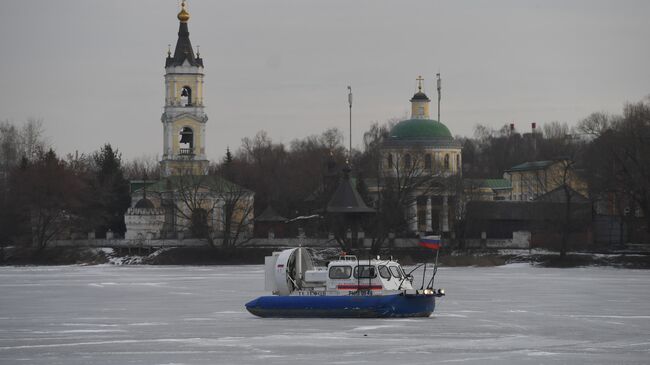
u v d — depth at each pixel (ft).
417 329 535.60
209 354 468.34
